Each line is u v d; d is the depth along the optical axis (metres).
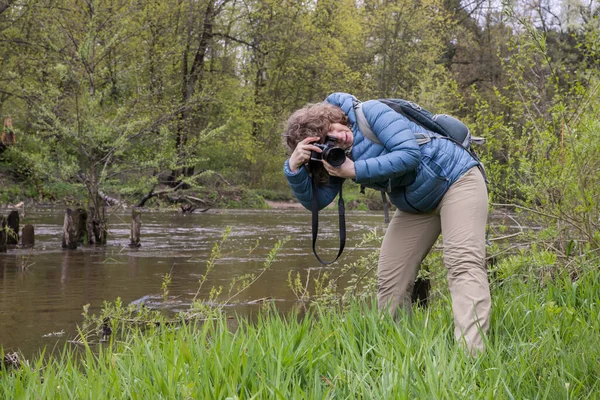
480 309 3.57
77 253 11.59
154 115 16.00
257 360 3.15
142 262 10.39
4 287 7.95
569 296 4.30
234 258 10.91
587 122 4.82
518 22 5.26
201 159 14.98
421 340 3.32
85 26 14.73
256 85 34.38
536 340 3.49
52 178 13.59
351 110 3.78
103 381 2.97
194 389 2.74
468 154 3.78
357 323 3.72
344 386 2.92
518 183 5.26
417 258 4.12
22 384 3.16
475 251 3.66
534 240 5.30
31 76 19.70
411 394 2.80
